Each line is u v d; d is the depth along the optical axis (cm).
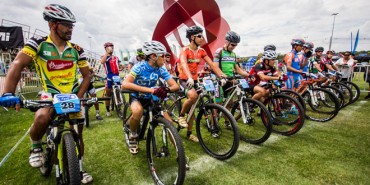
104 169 239
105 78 484
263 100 372
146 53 227
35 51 176
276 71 377
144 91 207
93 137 339
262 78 353
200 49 328
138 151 284
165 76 241
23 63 170
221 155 258
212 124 285
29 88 757
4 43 713
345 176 219
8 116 462
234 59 361
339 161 251
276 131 355
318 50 618
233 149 242
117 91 454
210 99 296
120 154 277
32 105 149
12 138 332
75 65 204
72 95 166
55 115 188
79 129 208
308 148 290
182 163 179
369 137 329
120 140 326
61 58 192
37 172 230
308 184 206
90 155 274
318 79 500
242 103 323
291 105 350
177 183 185
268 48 533
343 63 731
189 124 313
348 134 343
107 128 386
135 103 230
